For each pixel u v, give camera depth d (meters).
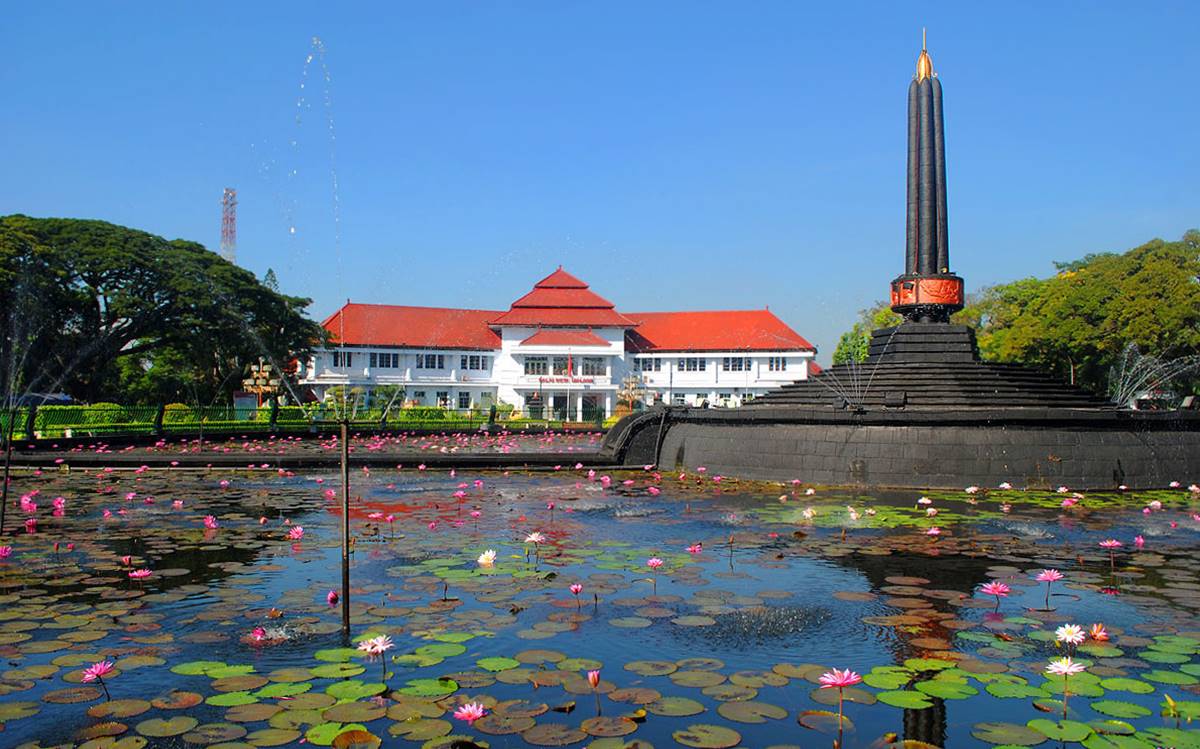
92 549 9.43
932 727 4.55
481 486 15.84
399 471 19.42
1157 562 8.74
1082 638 5.58
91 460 19.88
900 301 20.78
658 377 68.88
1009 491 14.84
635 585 7.65
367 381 61.97
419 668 5.41
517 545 9.68
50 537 10.24
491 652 5.73
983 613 6.77
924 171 20.72
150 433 27.64
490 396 65.62
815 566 8.52
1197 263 42.97
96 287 41.28
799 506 13.12
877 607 6.93
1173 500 13.77
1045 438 15.32
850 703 4.88
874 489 15.31
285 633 6.15
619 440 20.92
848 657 5.68
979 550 9.38
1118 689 5.09
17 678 5.26
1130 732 4.46
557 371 65.94
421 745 4.29
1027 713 4.75
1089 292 43.91
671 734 4.44
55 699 4.91
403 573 8.13
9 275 37.09
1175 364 43.81
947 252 20.89
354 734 4.37
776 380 66.94
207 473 18.81
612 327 66.31
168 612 6.75
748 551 9.30
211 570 8.31
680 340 69.50
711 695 4.98
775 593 7.38
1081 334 43.62
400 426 38.50
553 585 7.63
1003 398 18.27
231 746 4.28
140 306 41.56
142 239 43.19
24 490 15.34
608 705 4.82
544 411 62.38
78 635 6.14
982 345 54.72
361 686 5.08
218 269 43.75
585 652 5.75
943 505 13.14
